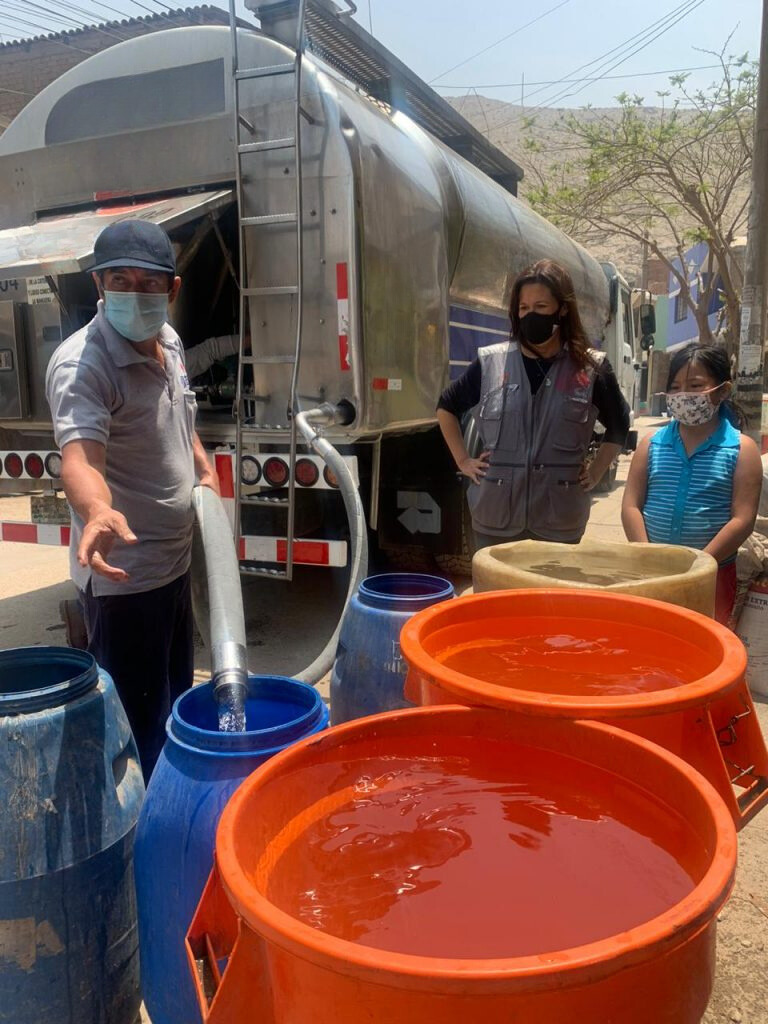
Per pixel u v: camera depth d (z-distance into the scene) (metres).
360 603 2.39
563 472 3.16
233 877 0.94
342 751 1.25
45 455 4.56
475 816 1.20
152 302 2.20
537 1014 0.79
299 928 0.84
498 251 6.00
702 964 0.91
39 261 3.21
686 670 1.57
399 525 5.52
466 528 5.45
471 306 5.63
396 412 4.38
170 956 1.62
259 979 0.95
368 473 4.92
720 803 1.01
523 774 1.29
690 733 1.33
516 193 8.04
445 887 1.05
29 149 4.65
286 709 1.91
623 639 1.70
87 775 1.73
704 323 20.47
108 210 4.29
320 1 4.24
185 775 1.61
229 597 1.98
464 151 6.62
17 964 1.66
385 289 4.19
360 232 3.92
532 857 1.10
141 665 2.48
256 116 4.01
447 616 1.67
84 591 2.43
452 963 0.78
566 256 8.00
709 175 18.23
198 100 4.20
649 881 1.04
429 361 4.79
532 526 3.20
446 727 1.31
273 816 1.14
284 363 4.03
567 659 1.68
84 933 1.72
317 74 3.90
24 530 4.80
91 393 2.13
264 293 4.00
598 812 1.20
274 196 4.01
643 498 3.37
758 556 3.84
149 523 2.38
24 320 4.25
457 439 3.43
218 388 4.96
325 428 3.96
